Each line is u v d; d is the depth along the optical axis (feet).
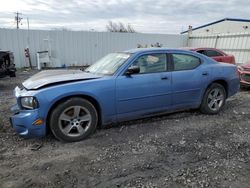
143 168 9.92
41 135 11.87
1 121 14.70
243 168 9.98
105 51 54.29
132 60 13.99
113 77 13.32
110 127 14.51
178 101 15.53
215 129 14.46
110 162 10.39
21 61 46.39
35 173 9.50
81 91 12.30
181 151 11.49
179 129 14.35
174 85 15.07
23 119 11.63
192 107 16.51
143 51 14.57
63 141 12.39
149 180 9.06
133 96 13.73
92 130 13.01
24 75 37.19
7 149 11.57
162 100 14.84
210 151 11.51
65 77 13.28
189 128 14.55
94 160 10.56
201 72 16.22
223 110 18.69
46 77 13.52
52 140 12.66
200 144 12.27
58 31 48.52
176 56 15.52
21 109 12.13
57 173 9.49
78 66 51.37
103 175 9.38
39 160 10.54
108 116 13.35
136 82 13.73
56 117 11.96
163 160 10.61
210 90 16.90
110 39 54.24
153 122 15.52
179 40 62.39
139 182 8.93
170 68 15.15
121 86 13.30
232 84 17.95
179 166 10.11
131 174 9.47
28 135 11.78
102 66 15.15
